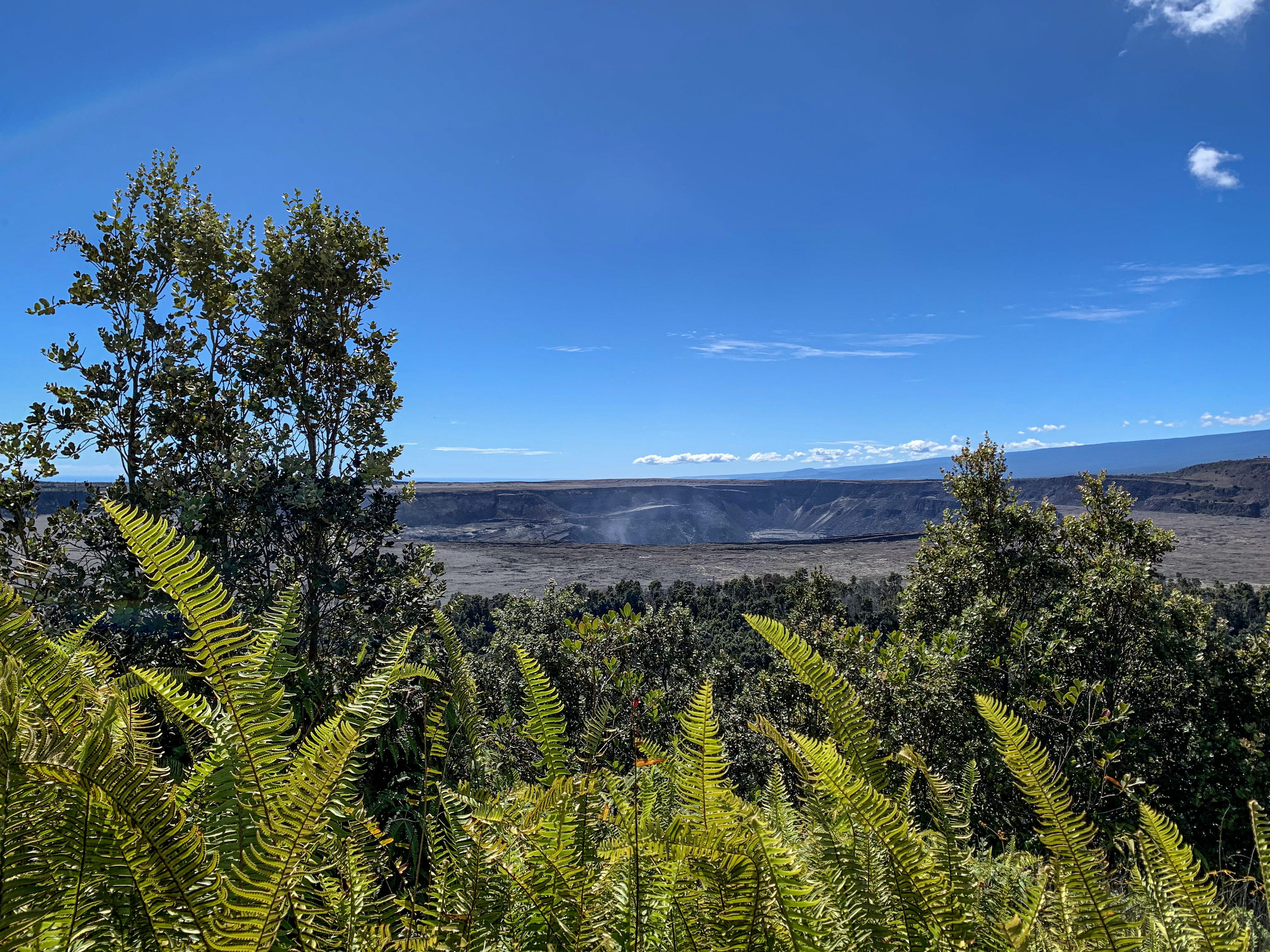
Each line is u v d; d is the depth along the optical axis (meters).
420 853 1.10
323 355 8.10
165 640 5.19
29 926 0.52
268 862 0.58
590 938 0.80
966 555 13.33
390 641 0.74
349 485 7.64
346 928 0.78
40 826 0.53
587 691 7.30
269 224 8.28
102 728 0.68
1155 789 5.83
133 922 0.56
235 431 7.50
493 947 0.83
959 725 7.77
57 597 5.83
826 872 0.86
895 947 0.78
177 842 0.56
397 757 2.46
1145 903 1.12
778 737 0.90
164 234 7.80
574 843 0.84
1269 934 1.06
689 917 0.81
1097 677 9.87
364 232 8.42
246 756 0.66
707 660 10.07
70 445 7.08
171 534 0.63
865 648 9.62
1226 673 9.48
